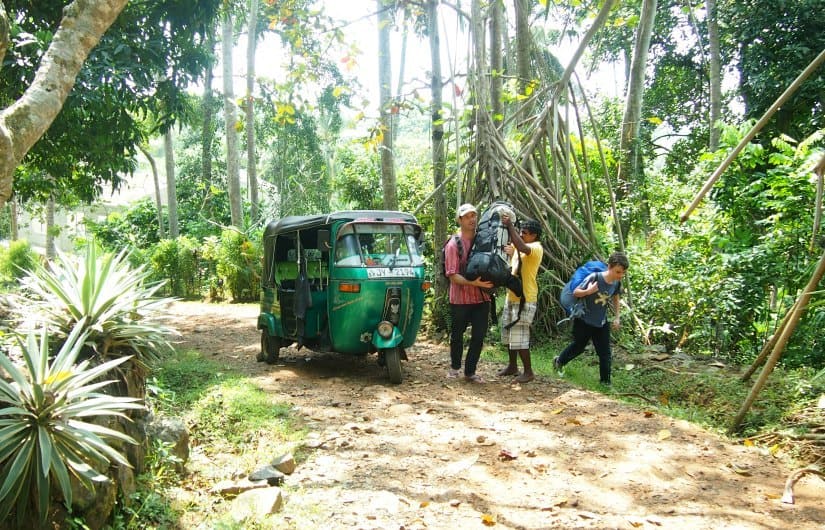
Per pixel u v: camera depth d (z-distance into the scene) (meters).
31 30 9.31
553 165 9.91
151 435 4.24
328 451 4.93
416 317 7.37
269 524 3.60
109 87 9.08
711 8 13.55
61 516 3.12
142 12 9.64
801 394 5.91
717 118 13.47
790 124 15.30
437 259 10.06
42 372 3.23
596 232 10.29
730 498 4.13
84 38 4.00
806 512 3.93
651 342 9.24
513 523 3.74
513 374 7.43
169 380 7.14
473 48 9.86
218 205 26.08
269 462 4.62
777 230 7.92
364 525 3.65
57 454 3.03
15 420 3.05
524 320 7.03
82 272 4.12
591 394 6.59
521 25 11.27
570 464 4.65
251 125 20.81
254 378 7.42
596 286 6.79
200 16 9.91
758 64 14.55
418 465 4.63
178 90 10.38
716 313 8.34
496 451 4.91
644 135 20.16
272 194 27.97
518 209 9.68
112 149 10.27
